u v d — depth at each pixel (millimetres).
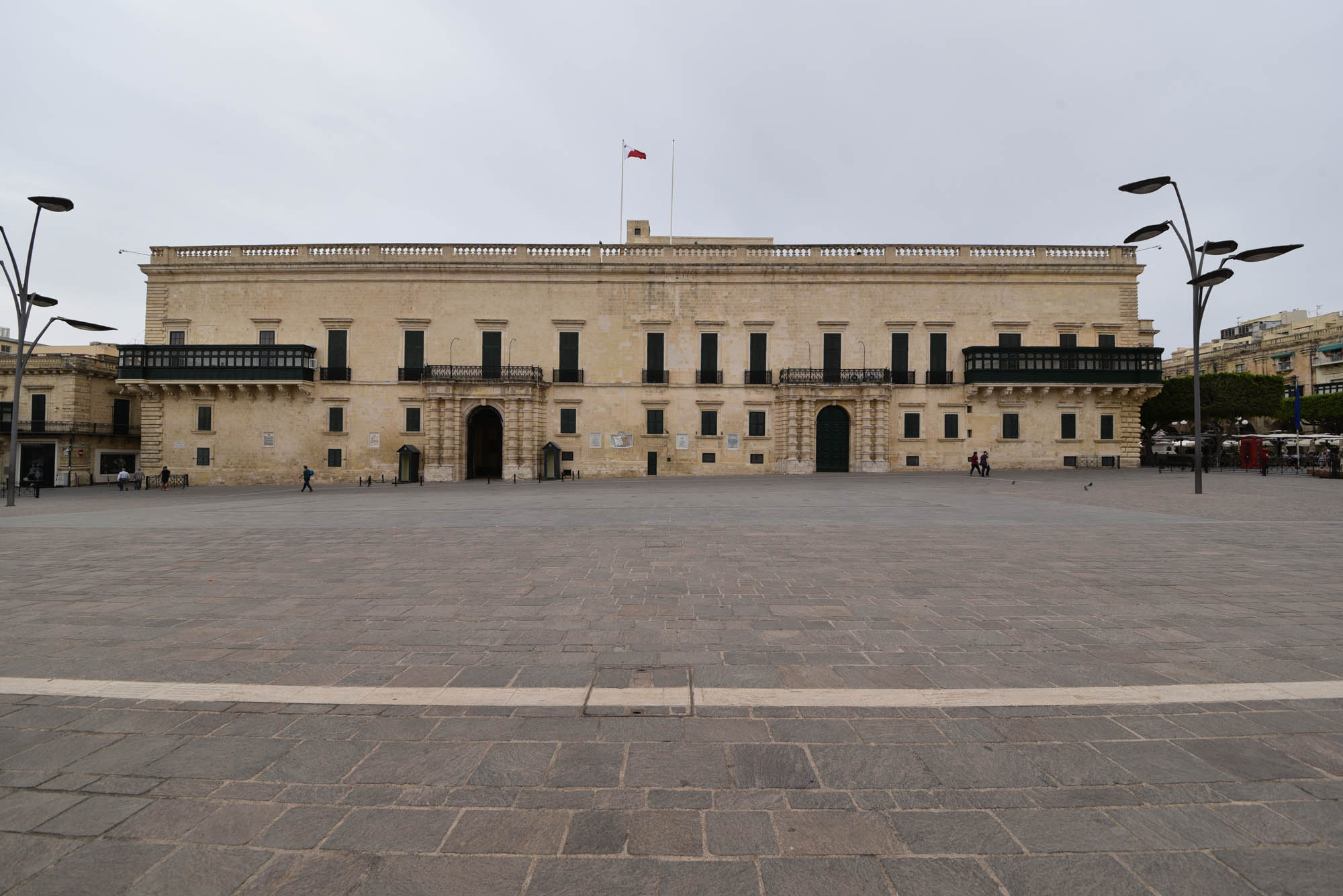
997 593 6703
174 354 38625
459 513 16156
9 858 2475
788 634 5305
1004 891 2285
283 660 4707
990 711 3750
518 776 3039
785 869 2396
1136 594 6652
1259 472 34250
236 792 2914
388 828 2646
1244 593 6656
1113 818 2697
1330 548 9578
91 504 22312
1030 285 40125
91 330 23500
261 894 2268
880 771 3078
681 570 8039
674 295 40750
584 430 40375
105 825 2672
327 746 3340
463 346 40094
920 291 40312
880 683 4207
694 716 3691
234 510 18125
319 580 7520
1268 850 2488
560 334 40469
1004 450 39656
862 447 39312
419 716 3701
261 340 39938
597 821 2686
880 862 2439
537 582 7344
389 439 39531
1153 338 51188
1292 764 3111
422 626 5582
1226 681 4203
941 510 15766
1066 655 4746
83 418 43000
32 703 3900
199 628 5531
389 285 40156
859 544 10203
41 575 7973
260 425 39562
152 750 3312
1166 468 40219
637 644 5051
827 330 40406
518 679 4297
